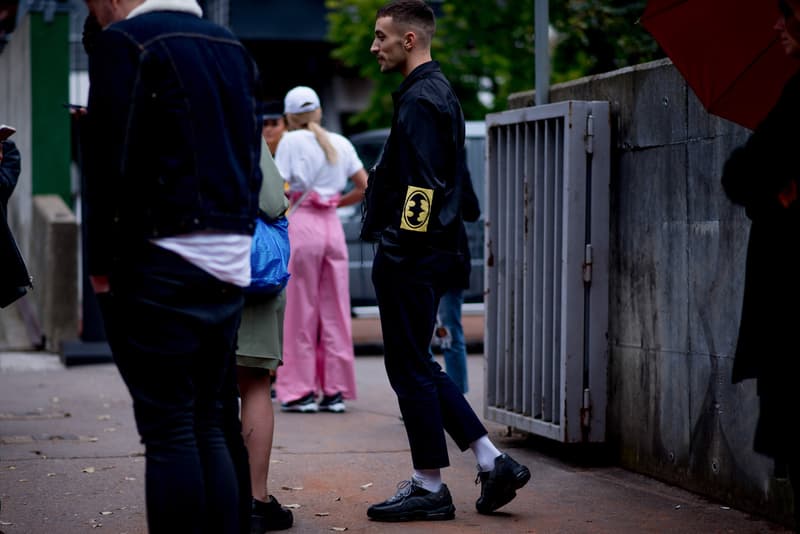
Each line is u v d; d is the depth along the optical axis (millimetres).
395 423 9875
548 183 8078
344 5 27375
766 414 4957
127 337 4523
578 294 7863
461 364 9680
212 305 4641
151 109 4438
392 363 6480
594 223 7867
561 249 7938
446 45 24391
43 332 16328
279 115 11414
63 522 6414
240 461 5109
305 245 10398
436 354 15656
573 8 15031
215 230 4531
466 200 8766
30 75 17922
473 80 24984
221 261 4582
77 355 14172
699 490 7027
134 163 4406
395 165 6461
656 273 7387
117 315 4531
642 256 7539
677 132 7160
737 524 6363
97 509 6703
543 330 8141
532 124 8297
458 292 9594
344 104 34406
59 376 13234
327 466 7945
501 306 8758
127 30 4438
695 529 6270
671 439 7289
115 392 11820
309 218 10430
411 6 6535
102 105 4363
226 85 4613
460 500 6984
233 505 4758
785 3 4973
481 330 16938
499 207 8727
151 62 4418
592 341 7887
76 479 7465
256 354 6148
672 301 7234
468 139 16453
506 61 23312
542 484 7383
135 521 6438
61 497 6984
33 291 17531
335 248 10523
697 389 7012
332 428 9578
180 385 4566
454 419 6547
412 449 6496
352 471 7789
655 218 7387
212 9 17609
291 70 34250
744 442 6586
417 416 6438
